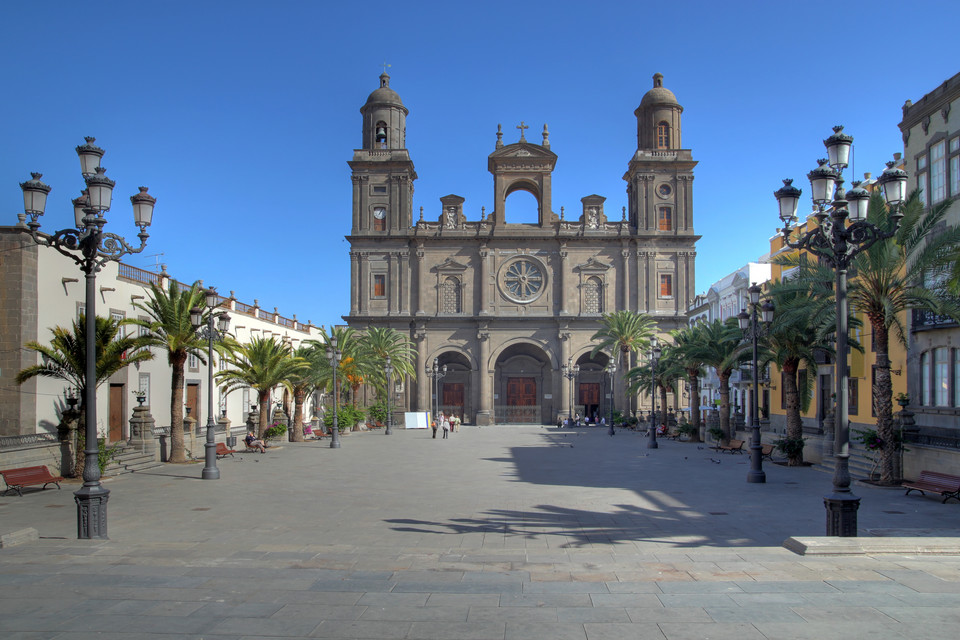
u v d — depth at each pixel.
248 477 25.91
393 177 71.25
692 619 8.15
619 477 25.81
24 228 26.91
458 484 23.81
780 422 44.62
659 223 71.00
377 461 32.41
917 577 9.97
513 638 7.57
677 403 63.00
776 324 26.73
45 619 8.16
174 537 14.81
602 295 70.94
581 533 15.17
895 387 31.25
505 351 75.62
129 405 34.84
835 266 13.55
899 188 13.88
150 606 8.67
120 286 34.03
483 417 69.56
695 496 20.78
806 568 10.59
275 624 8.02
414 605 8.73
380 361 60.84
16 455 22.23
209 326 25.78
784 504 19.22
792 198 15.41
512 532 15.31
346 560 11.55
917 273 21.81
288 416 48.31
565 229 71.38
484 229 71.50
